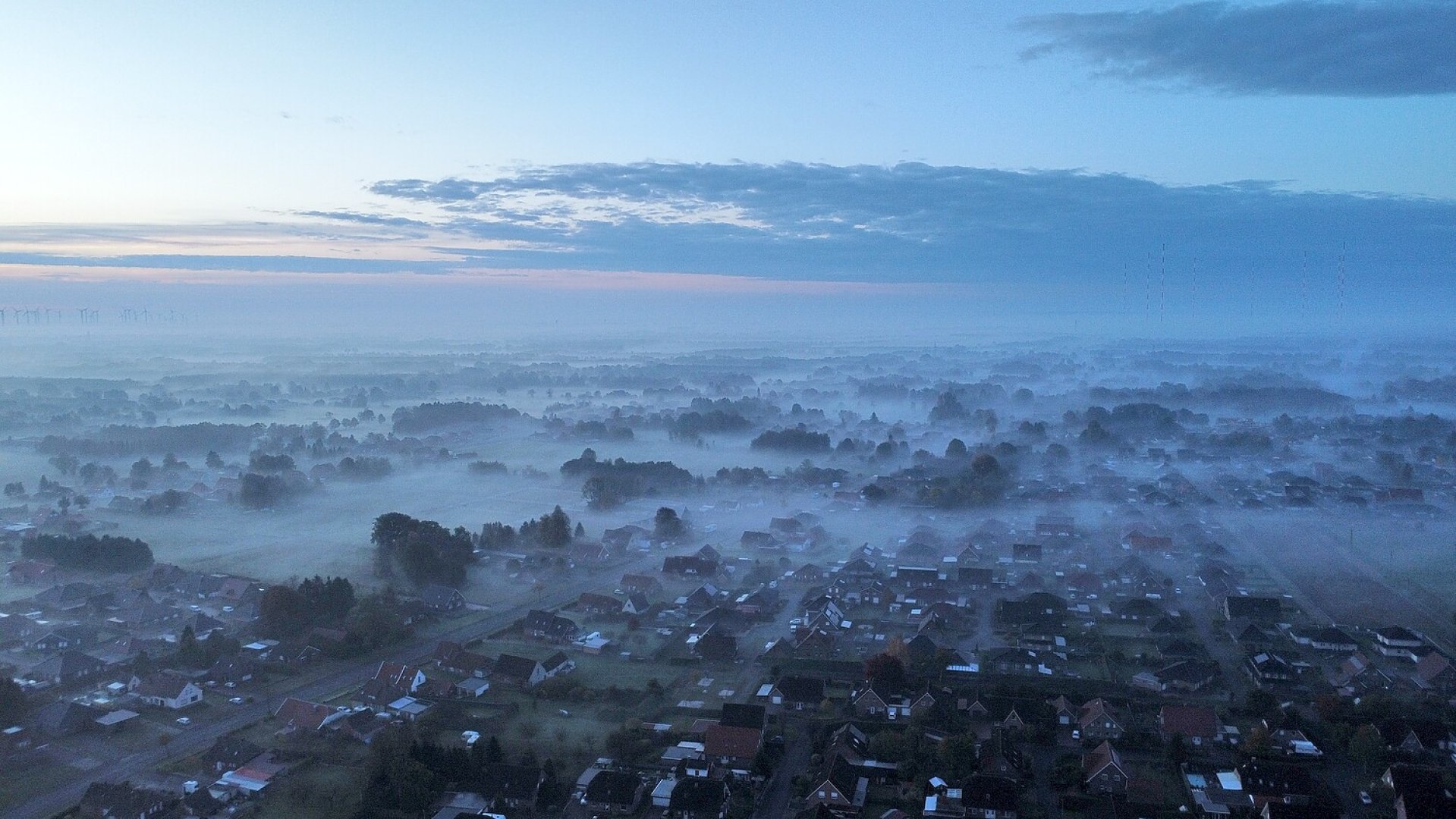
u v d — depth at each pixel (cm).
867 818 8300
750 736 9212
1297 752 9212
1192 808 8362
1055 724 9862
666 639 12719
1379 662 11612
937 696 10331
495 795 8419
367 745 9444
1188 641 12431
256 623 12775
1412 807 8050
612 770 8925
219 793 8438
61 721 9681
